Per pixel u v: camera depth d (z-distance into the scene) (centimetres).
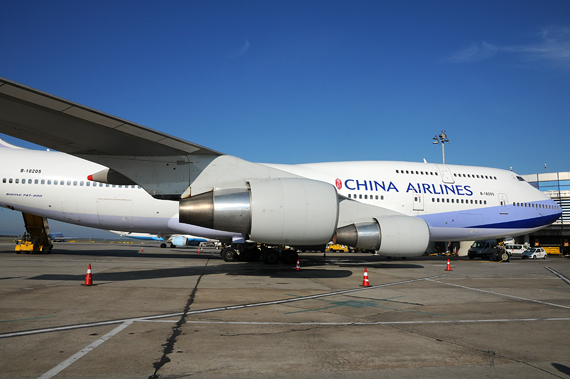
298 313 644
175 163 1079
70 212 1611
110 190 1590
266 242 1095
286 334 507
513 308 721
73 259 1694
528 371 382
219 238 1738
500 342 487
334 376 360
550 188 3469
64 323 542
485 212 1870
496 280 1184
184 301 726
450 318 625
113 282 960
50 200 1591
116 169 1063
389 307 712
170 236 4412
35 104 759
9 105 768
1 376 344
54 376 346
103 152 1035
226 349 437
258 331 520
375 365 393
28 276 1048
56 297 739
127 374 354
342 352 434
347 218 1326
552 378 363
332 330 532
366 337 498
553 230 3647
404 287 990
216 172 1091
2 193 1590
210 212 1045
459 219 1838
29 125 857
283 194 1058
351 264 1741
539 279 1228
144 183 1069
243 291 865
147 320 569
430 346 463
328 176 1722
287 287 946
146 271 1230
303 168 1741
